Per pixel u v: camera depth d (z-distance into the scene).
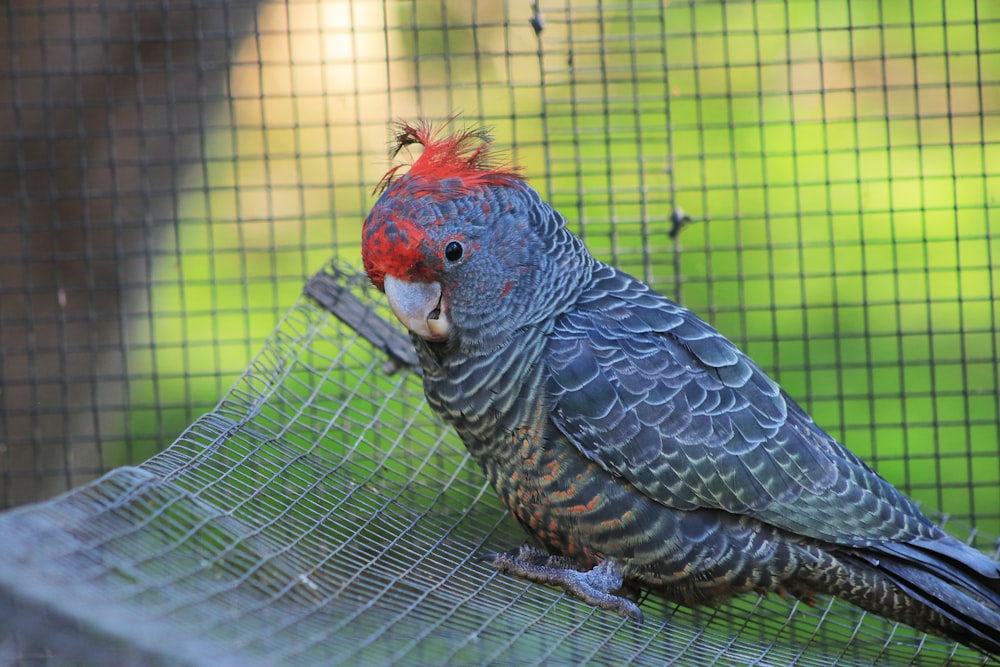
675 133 13.19
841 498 6.98
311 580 5.96
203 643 4.39
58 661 4.46
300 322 9.16
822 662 7.17
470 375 7.04
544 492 7.07
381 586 6.36
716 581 7.05
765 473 6.91
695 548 6.93
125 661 4.20
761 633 7.65
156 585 4.77
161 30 12.88
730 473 6.86
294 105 10.19
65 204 12.93
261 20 13.59
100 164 10.64
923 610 7.02
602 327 7.15
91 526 5.04
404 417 9.10
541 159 12.59
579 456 6.93
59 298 10.42
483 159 7.22
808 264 12.48
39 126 12.77
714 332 7.43
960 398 11.76
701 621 7.68
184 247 13.58
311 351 8.89
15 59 10.35
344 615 5.58
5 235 12.75
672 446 6.84
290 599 5.54
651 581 7.21
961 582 6.87
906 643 7.77
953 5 13.34
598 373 6.92
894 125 13.23
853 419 11.78
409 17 14.51
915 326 12.12
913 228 12.48
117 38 11.10
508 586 7.08
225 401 7.71
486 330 6.94
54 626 4.16
